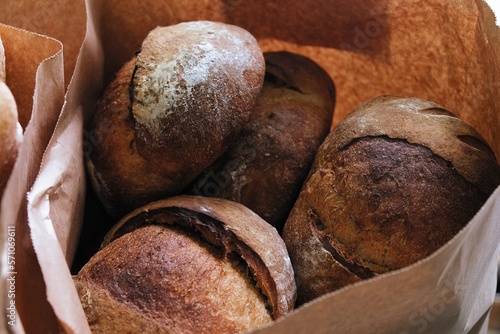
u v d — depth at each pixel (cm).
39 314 51
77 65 61
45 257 47
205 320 52
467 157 58
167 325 51
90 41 64
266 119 68
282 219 67
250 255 57
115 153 63
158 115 60
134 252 55
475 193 57
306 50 77
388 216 57
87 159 65
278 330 45
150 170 63
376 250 58
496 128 63
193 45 62
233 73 61
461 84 68
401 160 58
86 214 69
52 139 55
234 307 54
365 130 61
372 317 50
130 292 53
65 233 56
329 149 63
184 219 58
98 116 65
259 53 65
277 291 56
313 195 62
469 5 62
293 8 73
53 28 68
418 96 73
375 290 47
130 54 73
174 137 60
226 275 55
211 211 58
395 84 74
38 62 59
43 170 52
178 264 54
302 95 71
